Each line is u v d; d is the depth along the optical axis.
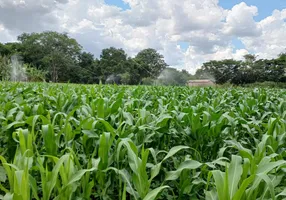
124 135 2.09
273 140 2.06
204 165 1.90
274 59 43.09
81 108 3.03
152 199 1.23
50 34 64.31
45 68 63.41
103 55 63.62
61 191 1.45
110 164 1.85
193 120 2.40
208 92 7.31
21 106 2.95
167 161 2.36
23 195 1.28
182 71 42.88
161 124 2.37
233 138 2.51
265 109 4.10
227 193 1.21
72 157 1.63
